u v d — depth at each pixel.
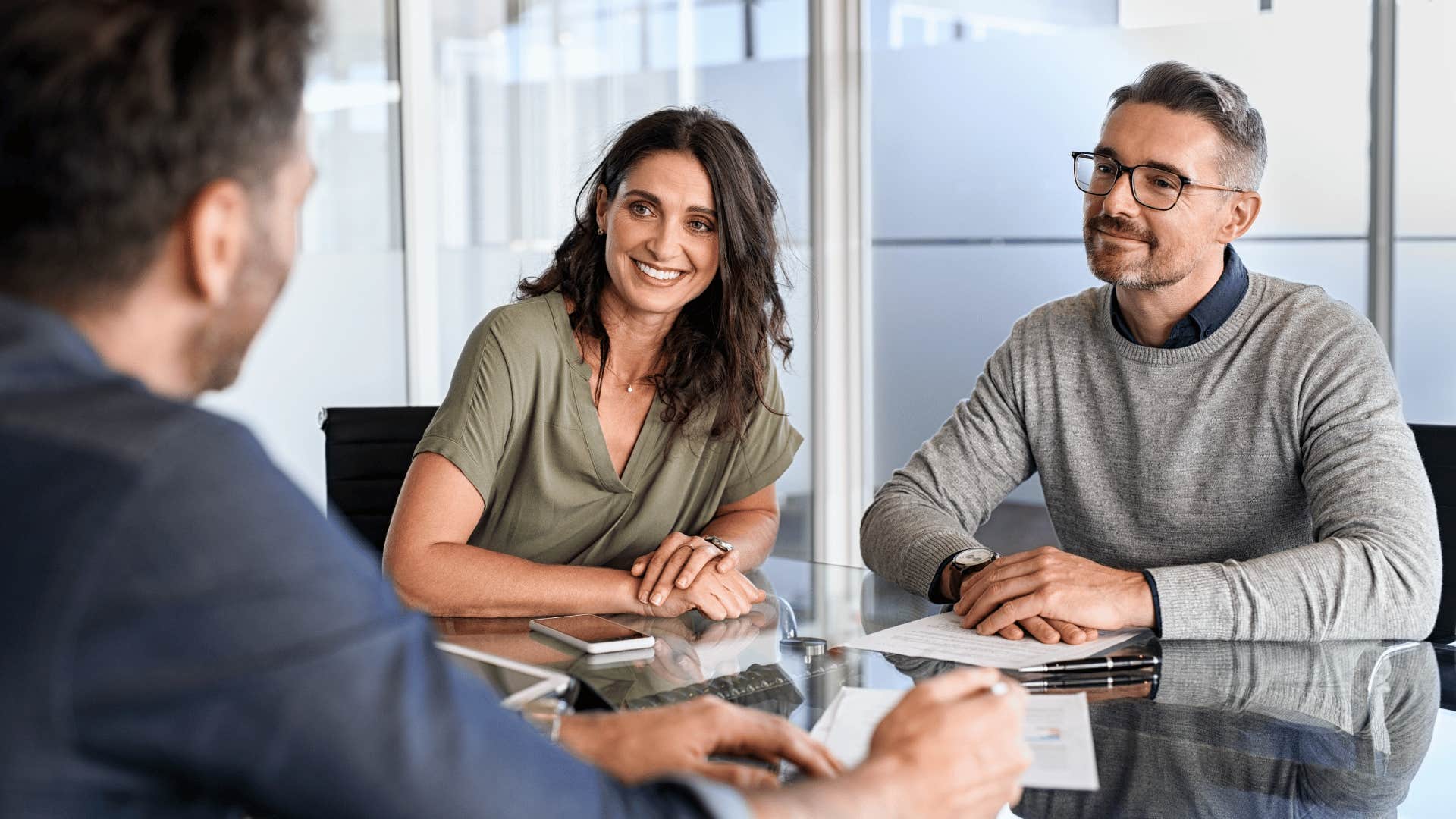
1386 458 1.78
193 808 0.67
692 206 1.88
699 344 2.00
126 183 0.67
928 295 4.59
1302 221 3.56
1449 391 3.32
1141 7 3.87
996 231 4.36
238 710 0.62
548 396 1.93
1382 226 3.40
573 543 2.02
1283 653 1.54
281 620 0.64
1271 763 1.15
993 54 4.30
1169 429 2.03
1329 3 3.45
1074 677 1.43
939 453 2.18
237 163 0.70
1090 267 1.99
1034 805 1.04
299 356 3.64
